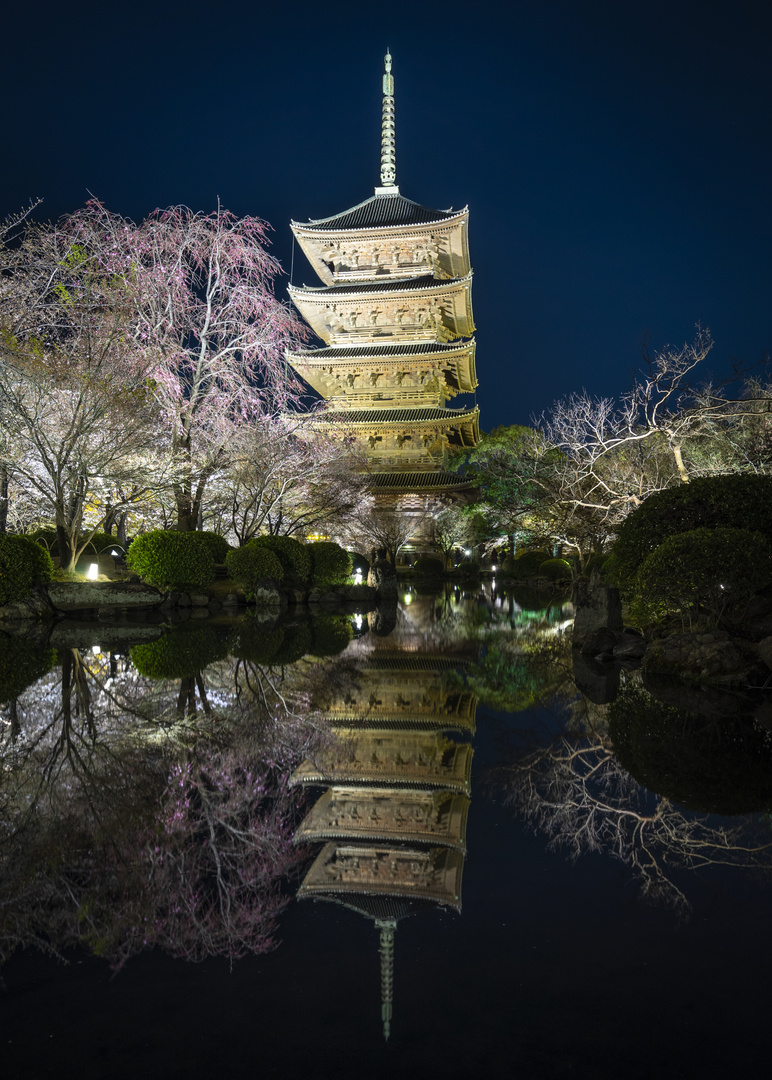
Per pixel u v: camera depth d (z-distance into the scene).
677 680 8.84
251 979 2.46
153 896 3.06
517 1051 2.04
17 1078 1.94
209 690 8.01
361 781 4.77
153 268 23.53
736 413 14.84
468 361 49.25
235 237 24.55
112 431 18.91
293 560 24.53
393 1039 2.10
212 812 4.10
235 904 3.02
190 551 20.84
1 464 18.75
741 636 9.51
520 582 42.44
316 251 53.06
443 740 5.91
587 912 2.95
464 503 49.50
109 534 28.38
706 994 2.35
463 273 55.72
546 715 6.84
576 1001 2.31
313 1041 2.10
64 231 20.80
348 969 2.53
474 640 13.57
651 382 16.30
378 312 51.28
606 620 12.14
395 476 49.69
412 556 52.06
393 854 3.55
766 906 3.00
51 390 18.08
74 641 12.71
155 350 22.17
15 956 2.59
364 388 51.47
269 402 27.22
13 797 4.26
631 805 4.29
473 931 2.80
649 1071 1.95
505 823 4.01
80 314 19.64
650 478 20.23
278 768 5.03
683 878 3.27
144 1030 2.16
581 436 26.44
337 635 14.46
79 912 2.92
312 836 3.78
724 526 10.43
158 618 17.70
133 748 5.43
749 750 5.56
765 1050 2.05
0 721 6.31
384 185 55.00
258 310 25.48
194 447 25.83
